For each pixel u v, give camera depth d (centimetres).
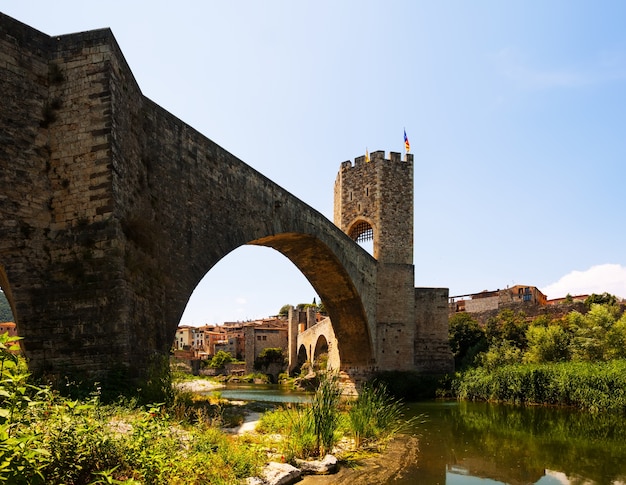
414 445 1873
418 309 4775
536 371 3397
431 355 4684
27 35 1533
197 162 2033
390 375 4194
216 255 2089
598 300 7400
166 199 1822
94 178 1493
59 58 1571
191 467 890
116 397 1281
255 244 2889
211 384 7075
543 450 1792
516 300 8612
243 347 12306
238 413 2084
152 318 1623
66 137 1528
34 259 1452
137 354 1484
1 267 1402
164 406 1359
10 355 660
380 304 4475
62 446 705
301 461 1341
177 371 2406
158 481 771
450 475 1409
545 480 1366
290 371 9494
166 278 1756
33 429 698
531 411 3005
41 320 1427
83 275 1449
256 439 1455
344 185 4938
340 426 1939
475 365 5022
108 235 1458
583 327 4800
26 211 1457
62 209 1501
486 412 2984
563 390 3162
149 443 855
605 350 4306
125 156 1591
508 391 3534
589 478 1388
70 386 1309
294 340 9606
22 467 579
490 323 6975
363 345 4309
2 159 1430
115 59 1586
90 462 729
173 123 1917
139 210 1645
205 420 1404
